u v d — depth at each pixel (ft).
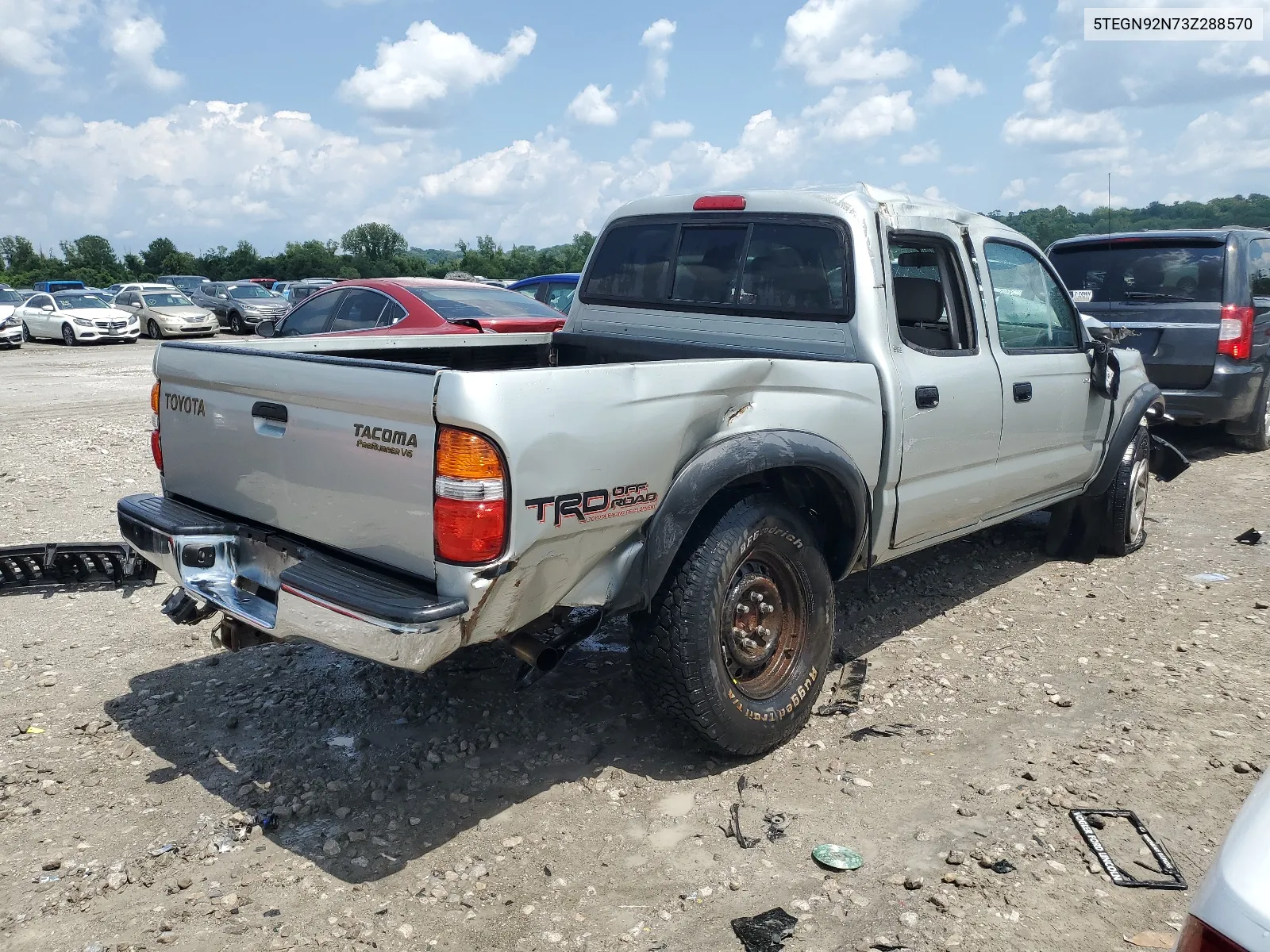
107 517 22.70
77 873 9.54
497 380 8.71
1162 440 21.24
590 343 16.03
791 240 13.56
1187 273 28.04
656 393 10.03
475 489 8.66
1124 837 10.07
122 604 17.19
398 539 9.30
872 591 17.69
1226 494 25.39
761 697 11.62
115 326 82.48
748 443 10.78
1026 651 15.07
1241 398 28.22
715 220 14.49
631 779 11.25
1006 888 9.24
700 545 10.68
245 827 10.27
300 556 10.53
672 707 10.91
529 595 9.44
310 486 10.21
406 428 9.04
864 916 8.86
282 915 8.93
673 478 10.41
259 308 92.43
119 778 11.31
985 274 14.87
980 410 14.43
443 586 8.95
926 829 10.23
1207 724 12.58
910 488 13.50
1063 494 17.92
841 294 13.01
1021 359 15.46
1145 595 17.62
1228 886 5.08
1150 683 13.84
